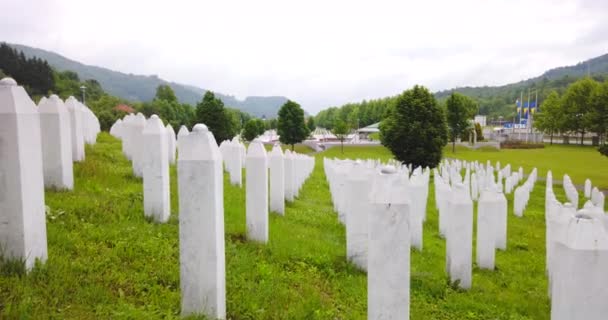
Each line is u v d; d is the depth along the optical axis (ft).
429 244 30.55
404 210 11.75
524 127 298.56
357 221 20.27
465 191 20.77
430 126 85.35
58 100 21.44
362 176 20.13
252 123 187.42
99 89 272.72
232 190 32.30
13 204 12.57
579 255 10.06
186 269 12.26
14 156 12.44
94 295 12.22
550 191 33.17
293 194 38.63
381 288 12.06
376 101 351.25
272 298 14.78
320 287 17.30
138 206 21.34
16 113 12.37
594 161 129.39
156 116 20.36
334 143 211.20
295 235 24.00
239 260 17.26
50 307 11.13
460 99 162.50
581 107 200.64
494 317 17.53
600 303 10.05
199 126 12.30
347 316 14.84
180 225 12.18
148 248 16.44
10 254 12.69
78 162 27.99
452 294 19.58
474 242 33.14
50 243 15.23
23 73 213.87
